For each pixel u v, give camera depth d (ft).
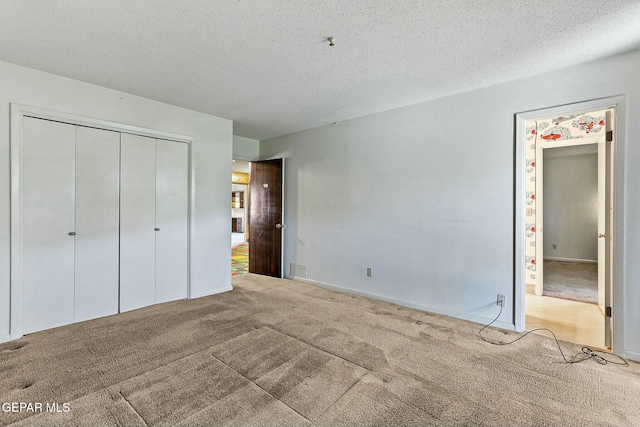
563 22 6.21
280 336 8.68
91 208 9.96
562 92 8.36
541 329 9.38
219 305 11.50
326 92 10.27
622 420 5.31
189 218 12.42
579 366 7.12
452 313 10.41
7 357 7.36
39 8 5.83
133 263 10.97
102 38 6.97
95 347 7.91
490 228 9.62
